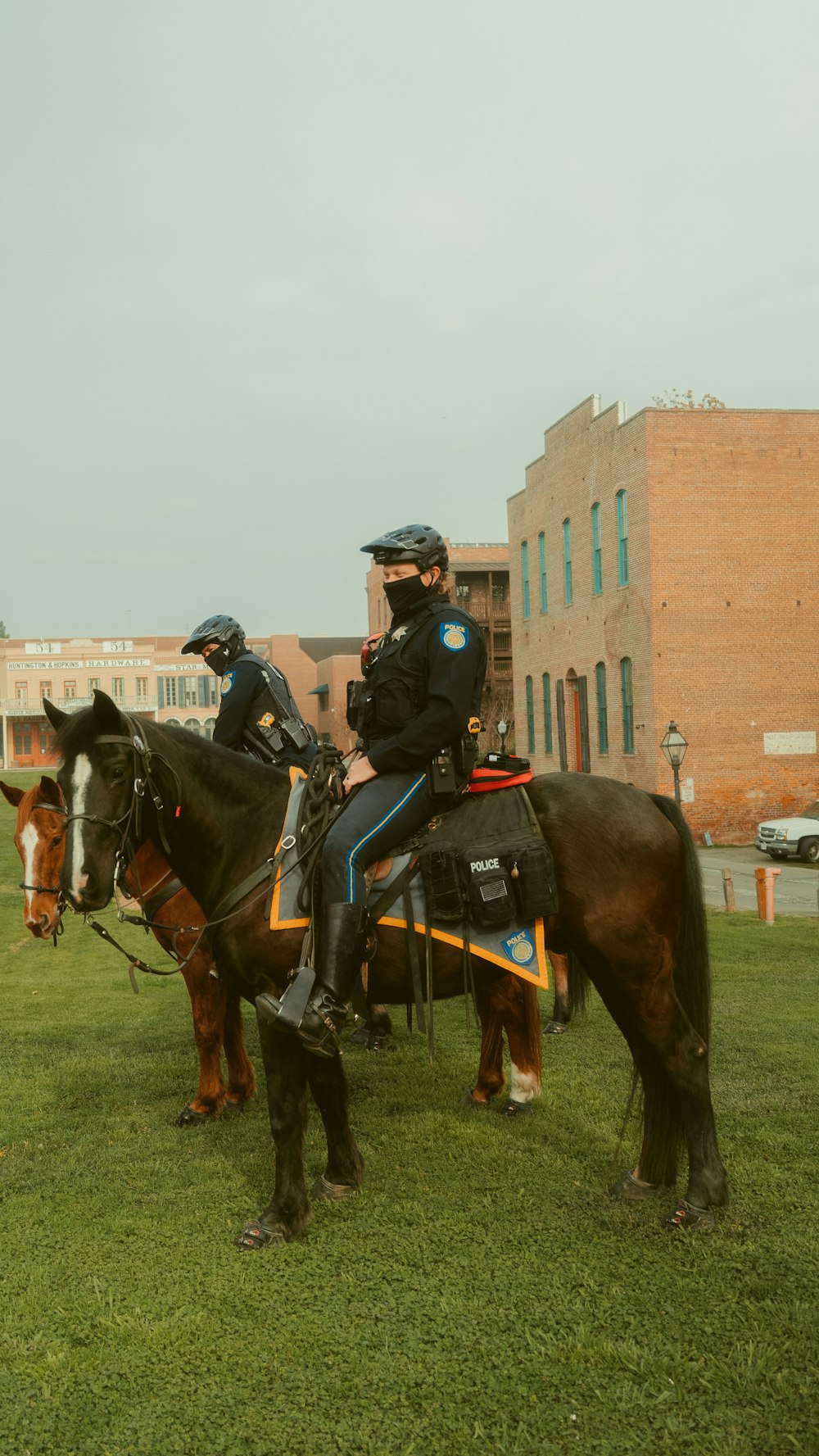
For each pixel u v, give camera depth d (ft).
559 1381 9.99
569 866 13.03
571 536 109.60
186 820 13.96
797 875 70.49
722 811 91.50
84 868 12.70
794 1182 14.16
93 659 279.69
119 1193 14.65
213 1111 17.83
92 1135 17.15
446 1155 15.66
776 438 91.25
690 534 90.84
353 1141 14.56
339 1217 13.62
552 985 27.40
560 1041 22.09
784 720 91.76
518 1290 11.60
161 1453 9.20
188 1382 10.15
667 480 90.58
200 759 14.20
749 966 30.91
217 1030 17.69
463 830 13.10
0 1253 12.89
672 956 13.38
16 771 233.96
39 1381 10.22
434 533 13.62
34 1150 16.56
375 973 13.32
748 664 91.50
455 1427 9.38
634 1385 9.91
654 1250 12.41
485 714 141.28
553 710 116.47
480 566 167.94
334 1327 11.03
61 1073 21.06
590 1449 9.09
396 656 13.16
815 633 91.86
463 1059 21.49
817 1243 12.40
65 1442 9.36
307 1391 9.95
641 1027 13.33
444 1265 12.24
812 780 92.07
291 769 14.61
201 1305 11.51
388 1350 10.56
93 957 38.91
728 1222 13.00
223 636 19.29
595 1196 14.02
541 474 117.60
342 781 13.32
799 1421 9.34
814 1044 21.21
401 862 13.07
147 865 17.03
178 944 17.42
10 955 39.99
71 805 12.89
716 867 76.54
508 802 13.33
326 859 12.67
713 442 90.79
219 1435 9.39
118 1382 10.16
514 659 129.70
